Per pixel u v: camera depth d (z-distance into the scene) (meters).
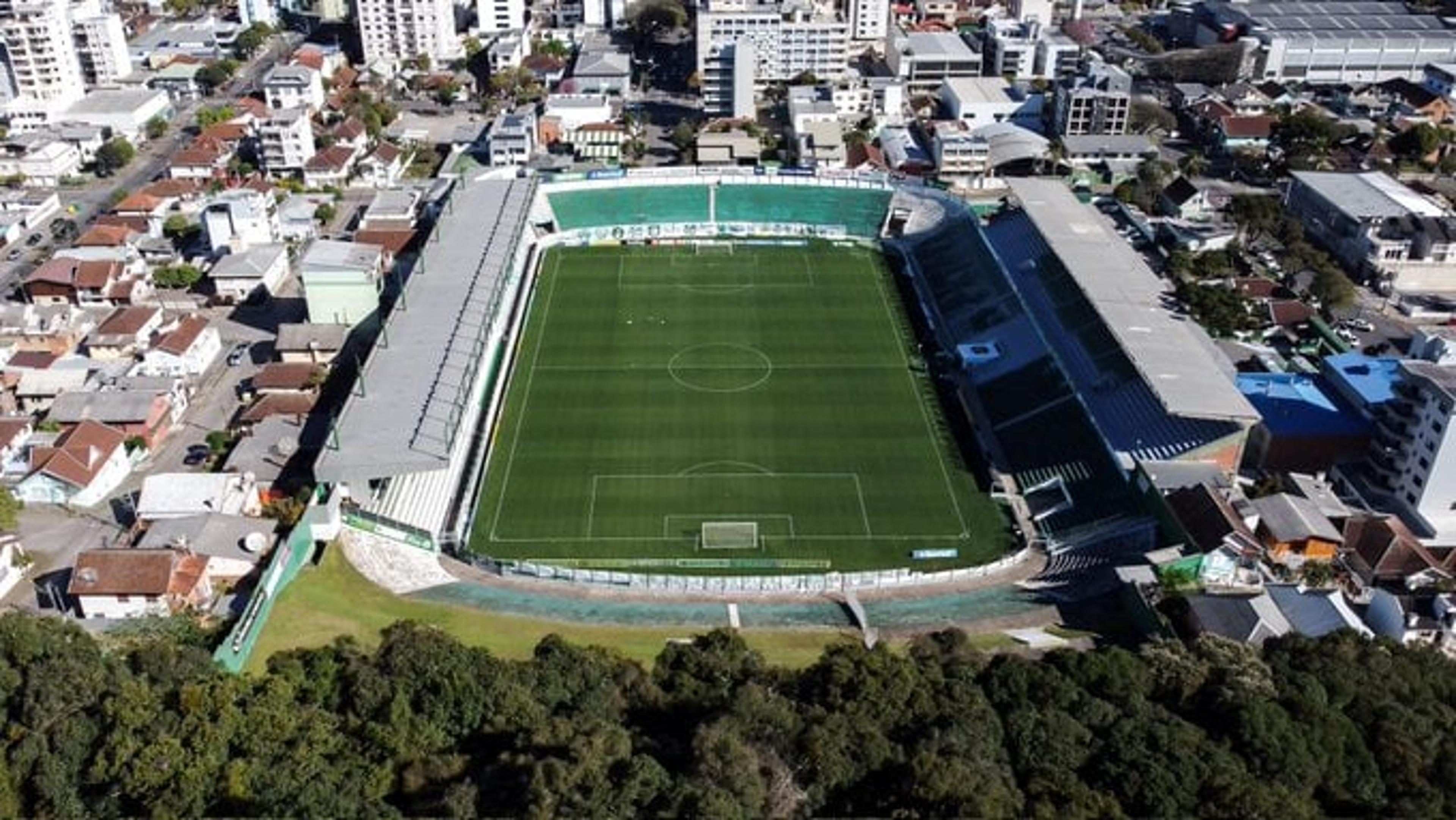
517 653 107.19
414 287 176.25
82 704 79.56
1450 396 130.62
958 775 69.75
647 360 179.12
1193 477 134.62
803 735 75.69
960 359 177.88
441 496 143.25
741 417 163.12
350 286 178.38
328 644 105.25
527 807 65.44
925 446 156.12
